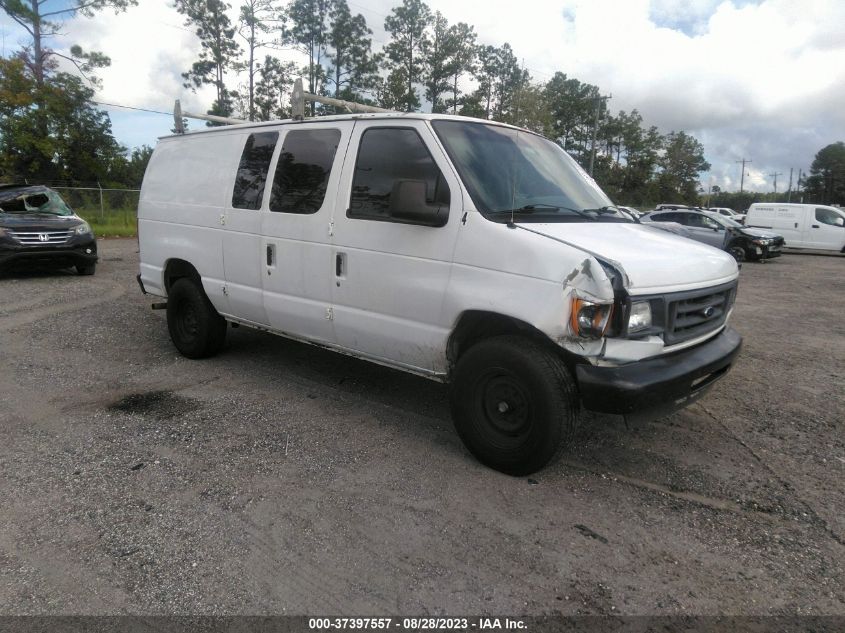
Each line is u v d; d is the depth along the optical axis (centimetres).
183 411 455
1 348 624
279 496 332
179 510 316
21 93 3553
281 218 461
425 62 5412
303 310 456
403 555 281
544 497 336
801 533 310
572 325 309
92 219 2459
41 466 362
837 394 533
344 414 453
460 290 352
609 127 7944
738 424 456
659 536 303
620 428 438
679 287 333
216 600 250
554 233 340
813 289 1238
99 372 548
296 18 4709
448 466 371
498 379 347
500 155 399
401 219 357
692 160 9275
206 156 546
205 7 4441
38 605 245
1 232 1038
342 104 525
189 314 588
